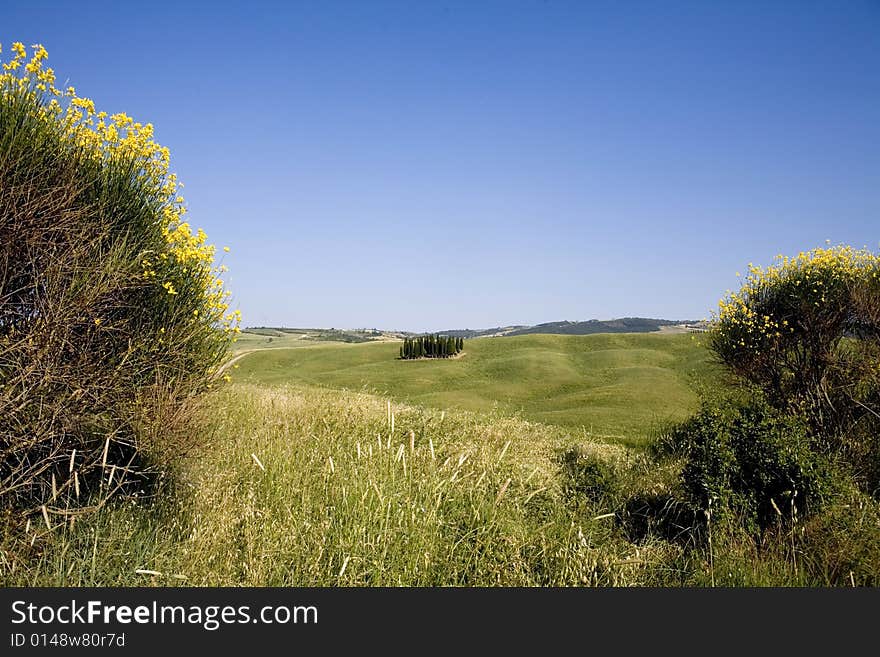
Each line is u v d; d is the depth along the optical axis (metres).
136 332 4.99
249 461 6.03
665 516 6.75
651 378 49.59
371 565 4.44
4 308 4.31
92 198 4.84
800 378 10.30
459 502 5.70
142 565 4.09
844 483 6.59
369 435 7.59
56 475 4.51
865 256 10.20
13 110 4.36
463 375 62.44
